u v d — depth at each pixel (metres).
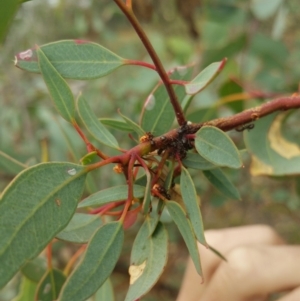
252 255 0.35
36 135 0.68
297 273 0.34
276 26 0.60
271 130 0.32
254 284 0.34
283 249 0.35
